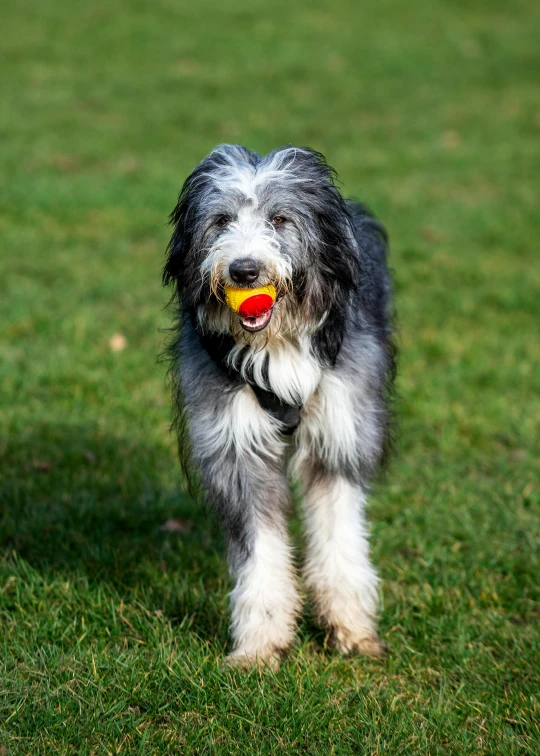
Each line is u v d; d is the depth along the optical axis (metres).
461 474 6.98
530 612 5.32
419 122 19.83
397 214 14.04
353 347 4.93
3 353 8.64
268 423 4.80
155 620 4.97
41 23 25.83
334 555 5.02
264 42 25.53
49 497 6.31
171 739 4.08
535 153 17.91
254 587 4.79
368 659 4.90
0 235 12.12
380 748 4.06
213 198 4.63
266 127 18.91
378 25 27.78
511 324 9.96
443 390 8.35
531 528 6.11
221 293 4.53
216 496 4.84
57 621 4.92
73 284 10.59
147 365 8.56
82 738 4.08
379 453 5.13
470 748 4.11
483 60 24.94
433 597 5.33
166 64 23.23
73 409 7.62
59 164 15.55
